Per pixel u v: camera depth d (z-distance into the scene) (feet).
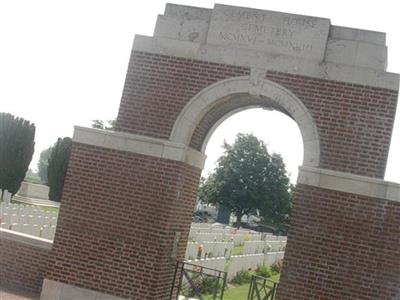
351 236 40.88
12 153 134.21
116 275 44.06
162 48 45.65
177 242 46.14
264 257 93.20
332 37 43.39
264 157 236.84
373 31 42.80
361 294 40.40
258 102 46.78
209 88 44.27
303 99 42.80
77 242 45.14
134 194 44.45
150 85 45.52
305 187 41.96
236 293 65.05
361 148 41.60
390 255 40.22
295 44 43.52
